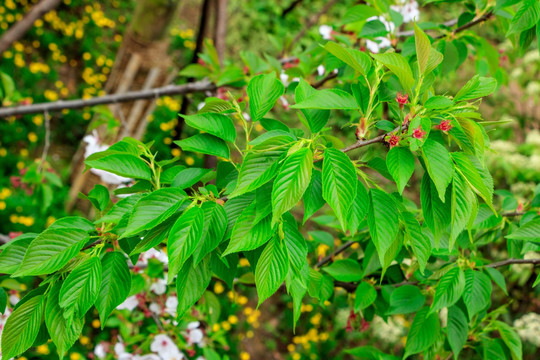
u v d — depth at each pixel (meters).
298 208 3.74
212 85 1.85
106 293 0.82
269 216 0.78
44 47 4.45
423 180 0.82
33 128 3.83
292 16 4.88
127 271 0.84
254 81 0.87
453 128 0.83
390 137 0.82
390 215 0.81
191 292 0.81
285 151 0.78
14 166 3.53
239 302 3.36
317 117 0.87
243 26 4.78
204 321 1.93
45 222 3.09
